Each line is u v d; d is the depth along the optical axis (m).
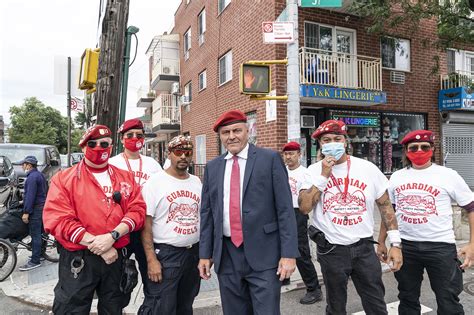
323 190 2.99
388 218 3.02
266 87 5.37
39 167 11.02
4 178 7.18
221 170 2.81
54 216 2.64
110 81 4.62
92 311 4.16
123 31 4.68
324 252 2.98
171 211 3.10
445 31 9.07
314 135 3.07
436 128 11.92
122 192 2.87
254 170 2.69
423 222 3.15
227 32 12.71
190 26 17.58
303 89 8.92
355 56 10.07
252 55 10.78
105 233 2.74
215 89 14.05
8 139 46.12
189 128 17.84
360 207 2.94
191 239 3.14
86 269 2.71
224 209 2.75
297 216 4.34
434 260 3.11
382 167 10.95
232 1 12.20
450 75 10.38
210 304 4.43
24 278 5.41
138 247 3.28
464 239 6.86
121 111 5.14
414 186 3.23
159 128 19.84
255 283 2.66
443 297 3.12
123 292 2.81
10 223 5.66
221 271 2.80
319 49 9.55
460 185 3.12
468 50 12.67
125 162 4.18
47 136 44.12
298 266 4.39
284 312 4.15
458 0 8.87
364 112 10.71
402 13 10.46
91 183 2.81
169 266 3.04
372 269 2.92
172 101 20.58
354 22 10.45
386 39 11.08
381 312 2.92
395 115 11.23
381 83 10.30
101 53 4.64
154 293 3.04
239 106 11.79
